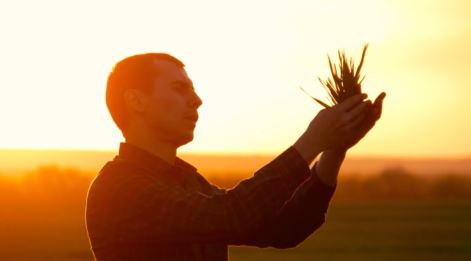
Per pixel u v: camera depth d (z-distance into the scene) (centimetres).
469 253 3191
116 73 500
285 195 452
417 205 7950
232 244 520
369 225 4856
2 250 3153
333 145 459
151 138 497
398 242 3691
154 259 470
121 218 473
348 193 10425
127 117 499
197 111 502
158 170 489
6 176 8681
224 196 455
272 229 522
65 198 8094
